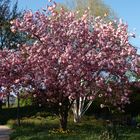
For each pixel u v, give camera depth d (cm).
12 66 2170
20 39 3488
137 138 1967
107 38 2198
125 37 2225
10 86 2181
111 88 2238
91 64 2098
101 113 3666
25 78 2175
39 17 2258
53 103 2298
